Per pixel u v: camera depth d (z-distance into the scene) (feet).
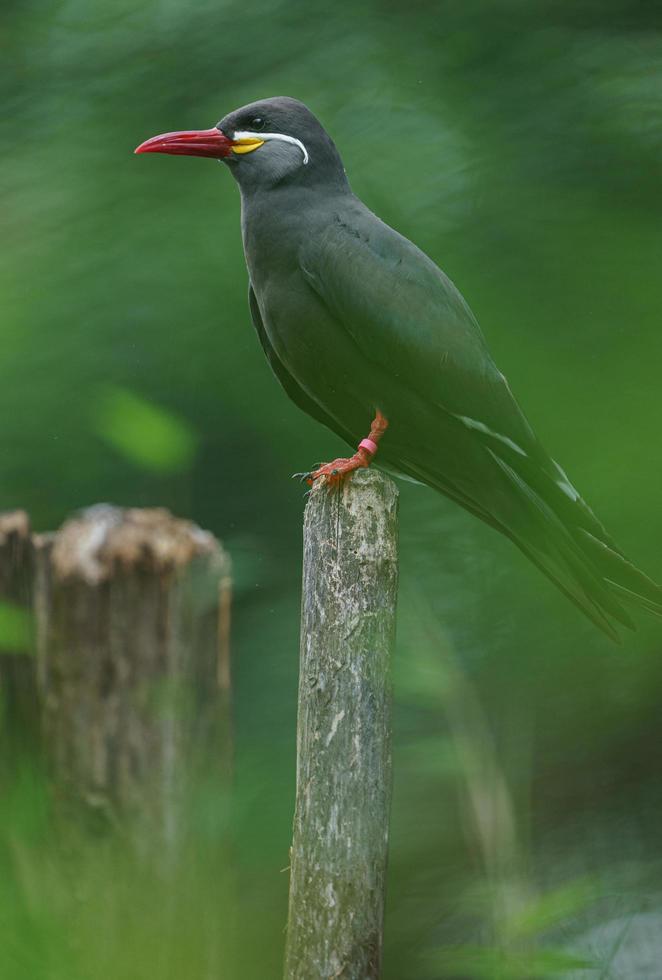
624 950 33.04
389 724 20.95
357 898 20.42
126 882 22.36
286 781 34.65
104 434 30.89
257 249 27.12
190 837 22.65
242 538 37.50
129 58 39.17
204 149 27.66
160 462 30.01
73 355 36.50
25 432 36.73
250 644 37.37
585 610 25.23
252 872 32.83
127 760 22.61
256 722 36.45
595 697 34.81
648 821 35.42
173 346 36.65
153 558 22.93
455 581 35.88
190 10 39.06
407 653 32.17
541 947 27.17
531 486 25.55
